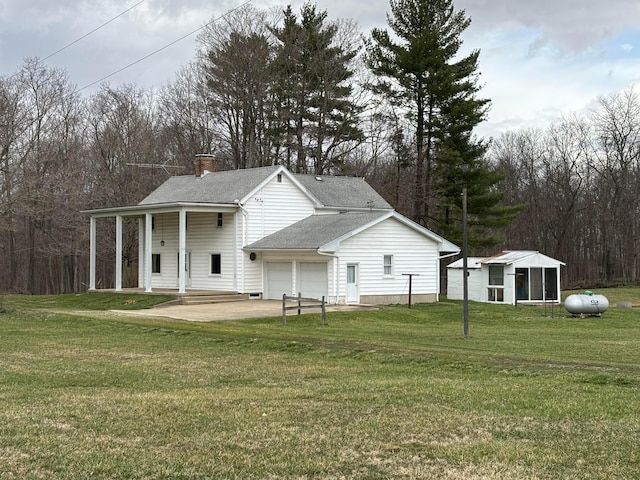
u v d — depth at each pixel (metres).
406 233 36.69
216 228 38.91
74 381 14.01
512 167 72.06
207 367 15.81
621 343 20.89
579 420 10.06
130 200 54.72
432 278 37.59
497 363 15.51
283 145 54.84
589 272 68.62
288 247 34.97
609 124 67.19
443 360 16.00
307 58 55.41
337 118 55.38
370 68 51.47
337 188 44.00
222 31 55.22
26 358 17.41
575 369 14.62
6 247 59.22
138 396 12.14
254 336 20.94
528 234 70.06
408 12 51.09
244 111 55.44
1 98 46.22
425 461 8.08
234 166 57.47
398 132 53.66
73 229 56.19
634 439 8.98
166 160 57.38
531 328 27.81
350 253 34.72
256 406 11.17
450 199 50.34
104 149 56.56
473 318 31.38
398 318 30.52
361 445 8.75
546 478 7.45
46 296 41.91
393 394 12.12
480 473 7.61
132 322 25.59
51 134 54.53
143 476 7.55
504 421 10.02
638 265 68.06
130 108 58.25
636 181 66.69
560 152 68.31
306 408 11.00
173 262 41.66
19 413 10.66
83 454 8.35
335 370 15.25
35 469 7.78
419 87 50.62
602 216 67.50
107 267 62.16
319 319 28.58
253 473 7.65
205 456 8.27
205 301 35.62
